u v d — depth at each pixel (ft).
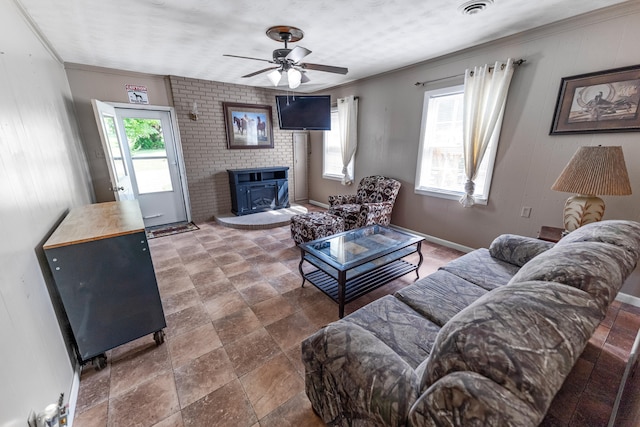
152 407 4.56
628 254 3.64
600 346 5.72
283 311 7.14
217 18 7.07
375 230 9.59
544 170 8.26
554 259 3.46
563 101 7.58
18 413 3.09
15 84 4.93
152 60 10.50
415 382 2.84
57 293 5.02
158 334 5.90
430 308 4.97
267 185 16.24
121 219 5.86
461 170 10.73
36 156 5.27
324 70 8.88
